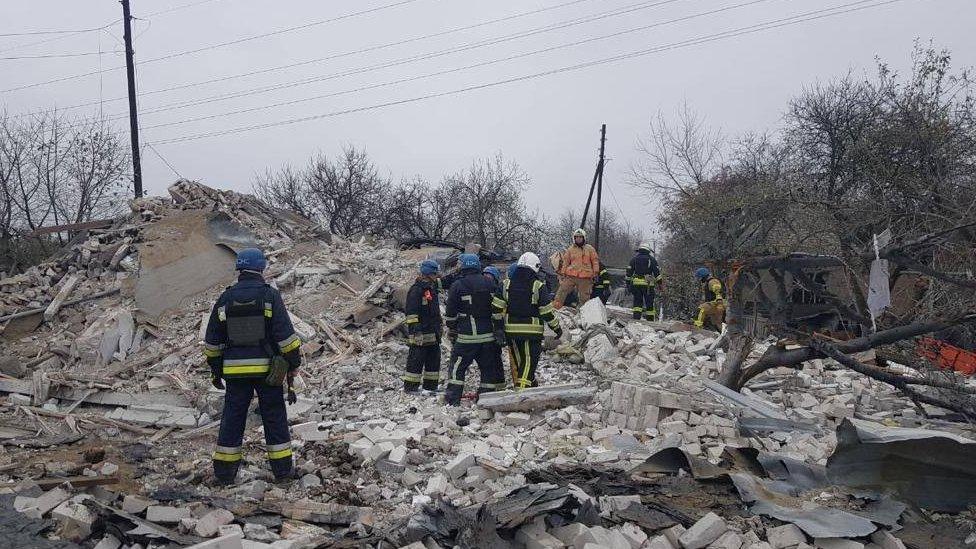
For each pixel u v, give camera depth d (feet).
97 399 29.63
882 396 29.50
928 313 24.68
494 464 20.10
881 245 23.67
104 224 48.67
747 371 27.86
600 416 24.71
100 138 83.35
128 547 14.53
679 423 23.38
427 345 30.60
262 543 14.44
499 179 119.55
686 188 68.23
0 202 79.05
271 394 19.53
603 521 15.76
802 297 30.68
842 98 66.90
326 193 114.21
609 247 151.33
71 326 37.78
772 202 28.76
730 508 16.83
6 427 26.30
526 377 28.30
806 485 18.75
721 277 30.48
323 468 20.25
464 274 28.60
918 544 15.48
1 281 41.32
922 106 40.01
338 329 37.78
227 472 19.19
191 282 40.65
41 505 15.96
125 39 80.59
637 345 35.32
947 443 17.58
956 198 28.73
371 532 16.29
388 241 57.16
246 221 49.78
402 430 23.44
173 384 31.48
